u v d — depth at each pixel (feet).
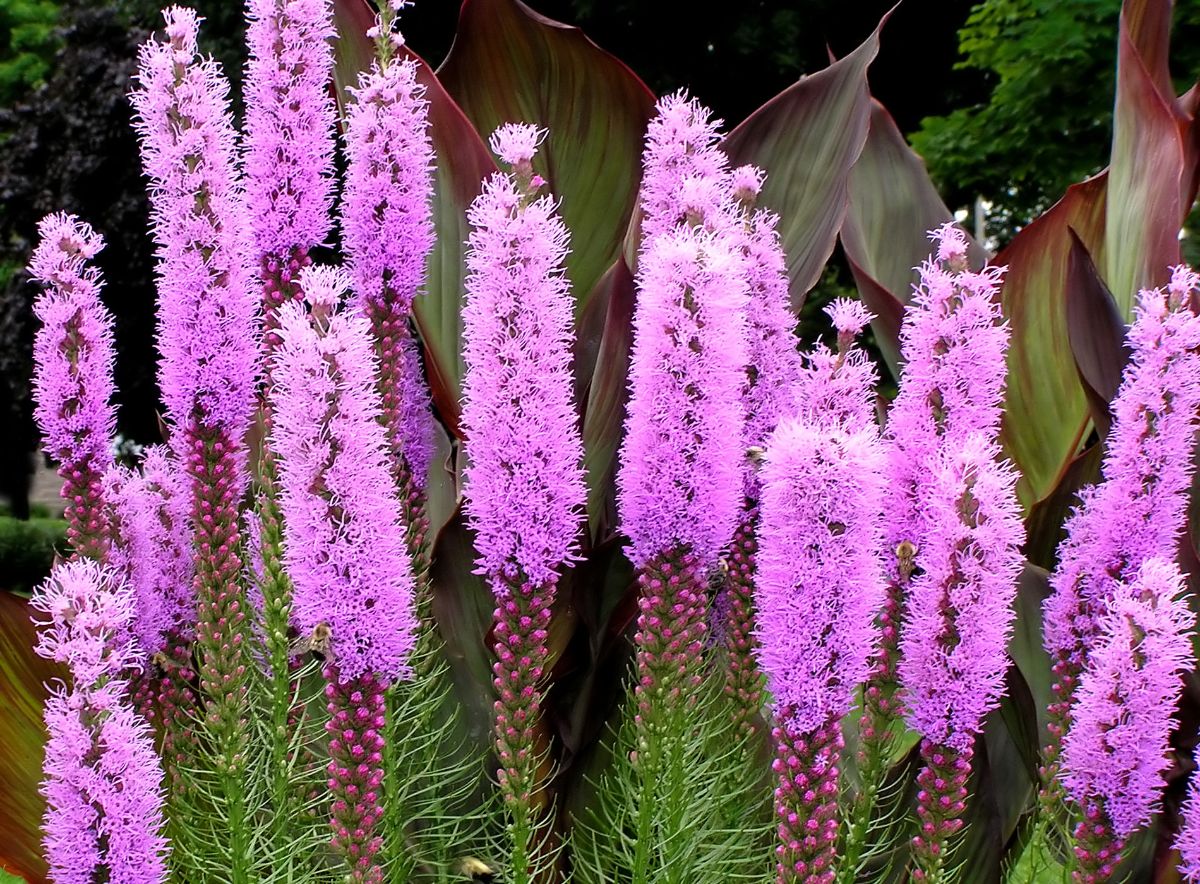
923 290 2.68
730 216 2.40
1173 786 2.50
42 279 2.40
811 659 2.02
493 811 2.71
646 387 2.17
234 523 2.37
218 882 2.48
